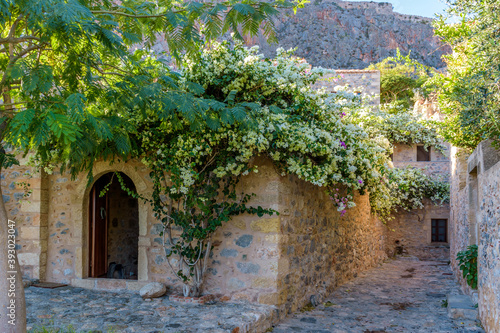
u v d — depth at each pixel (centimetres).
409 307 715
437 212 1716
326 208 821
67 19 316
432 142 1548
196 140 529
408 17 7038
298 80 550
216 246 602
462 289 851
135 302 568
